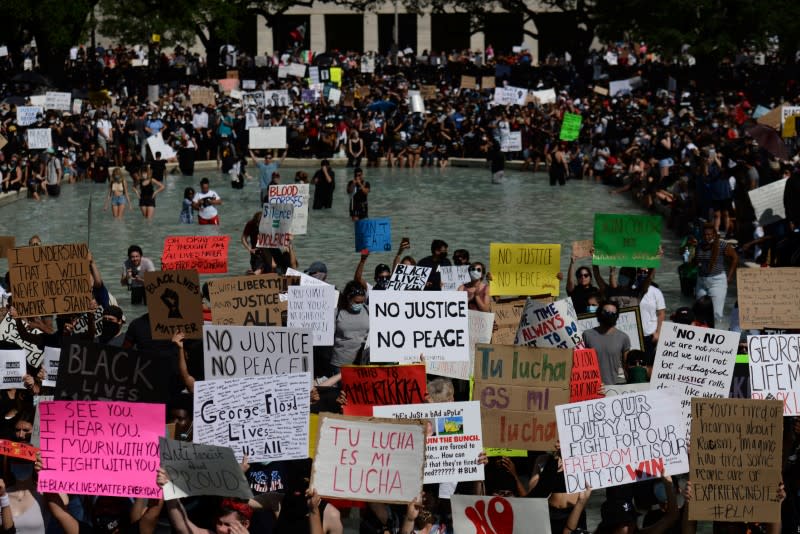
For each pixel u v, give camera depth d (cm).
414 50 13238
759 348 1462
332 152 6919
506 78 8731
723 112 6075
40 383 1766
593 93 7700
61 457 1269
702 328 1507
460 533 1233
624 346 1773
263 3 9994
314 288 1856
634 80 7456
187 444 1189
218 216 4544
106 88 8350
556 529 1345
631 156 5634
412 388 1480
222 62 9906
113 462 1271
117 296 3066
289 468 1332
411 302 1681
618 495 1308
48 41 8200
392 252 3772
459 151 6862
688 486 1241
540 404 1426
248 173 6375
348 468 1249
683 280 2947
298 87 8275
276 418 1327
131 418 1272
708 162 3619
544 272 2161
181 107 7375
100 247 3925
